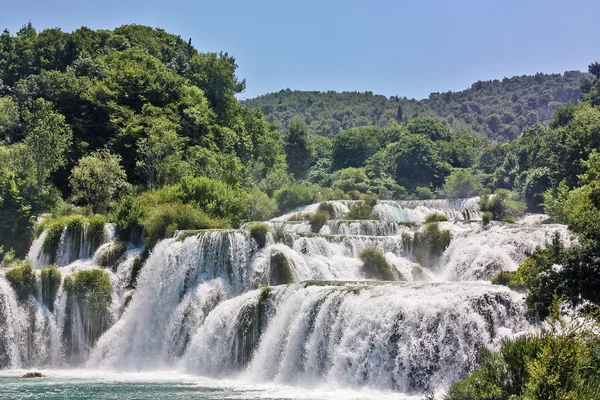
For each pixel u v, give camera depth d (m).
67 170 83.12
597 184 50.91
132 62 103.25
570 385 21.28
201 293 51.06
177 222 59.59
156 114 91.75
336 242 56.59
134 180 86.94
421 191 146.50
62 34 117.38
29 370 49.06
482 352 24.83
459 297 34.91
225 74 119.69
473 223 61.03
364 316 36.34
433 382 33.47
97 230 59.12
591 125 90.81
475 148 197.12
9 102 86.00
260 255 53.41
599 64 180.88
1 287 50.72
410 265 54.62
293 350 39.31
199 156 87.25
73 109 91.25
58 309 52.28
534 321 33.59
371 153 179.25
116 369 50.22
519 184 115.94
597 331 25.97
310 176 166.00
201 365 45.62
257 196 88.75
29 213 63.72
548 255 34.41
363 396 33.19
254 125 126.50
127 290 55.25
